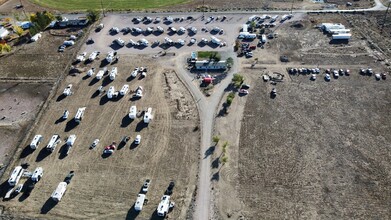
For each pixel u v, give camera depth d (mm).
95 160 93438
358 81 116938
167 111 107375
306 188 85250
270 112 106000
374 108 106500
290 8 161000
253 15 154625
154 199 83500
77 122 104500
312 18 152500
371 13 156750
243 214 80000
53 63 131000
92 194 85312
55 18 157125
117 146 97000
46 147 96812
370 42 135625
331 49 132500
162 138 98750
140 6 167750
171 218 79688
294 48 133500
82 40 142000
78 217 80562
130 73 123438
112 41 141250
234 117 104562
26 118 107625
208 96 112125
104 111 108375
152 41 140000
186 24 149875
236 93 112938
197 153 93938
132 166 91500
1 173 90562
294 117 104250
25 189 86750
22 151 96562
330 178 87375
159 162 92188
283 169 89688
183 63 127312
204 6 164250
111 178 88750
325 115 104625
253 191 84812
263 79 118125
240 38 139000
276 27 146375
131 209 81812
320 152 93812
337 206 81312
